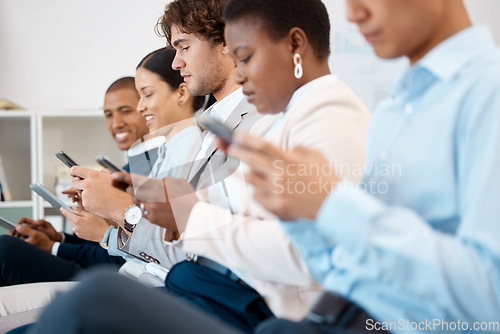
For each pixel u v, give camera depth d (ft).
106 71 14.42
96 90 14.40
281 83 3.65
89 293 1.95
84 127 13.38
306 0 3.59
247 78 3.69
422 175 2.68
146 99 6.31
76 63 14.43
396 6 2.67
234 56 3.69
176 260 4.58
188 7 5.23
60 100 14.38
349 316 2.57
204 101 6.13
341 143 3.36
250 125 4.60
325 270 2.87
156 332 1.96
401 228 2.29
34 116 12.48
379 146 2.95
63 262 6.82
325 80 3.65
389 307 2.57
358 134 3.45
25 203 12.00
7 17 14.39
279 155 2.57
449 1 2.72
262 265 3.35
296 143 3.48
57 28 14.43
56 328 1.92
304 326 2.42
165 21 5.54
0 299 5.20
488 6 13.87
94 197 5.33
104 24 14.43
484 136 2.43
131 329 1.93
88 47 14.42
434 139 2.65
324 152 3.34
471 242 2.31
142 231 4.67
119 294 1.97
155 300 2.05
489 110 2.44
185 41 5.31
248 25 3.57
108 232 5.75
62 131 13.30
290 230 2.81
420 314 2.57
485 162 2.38
